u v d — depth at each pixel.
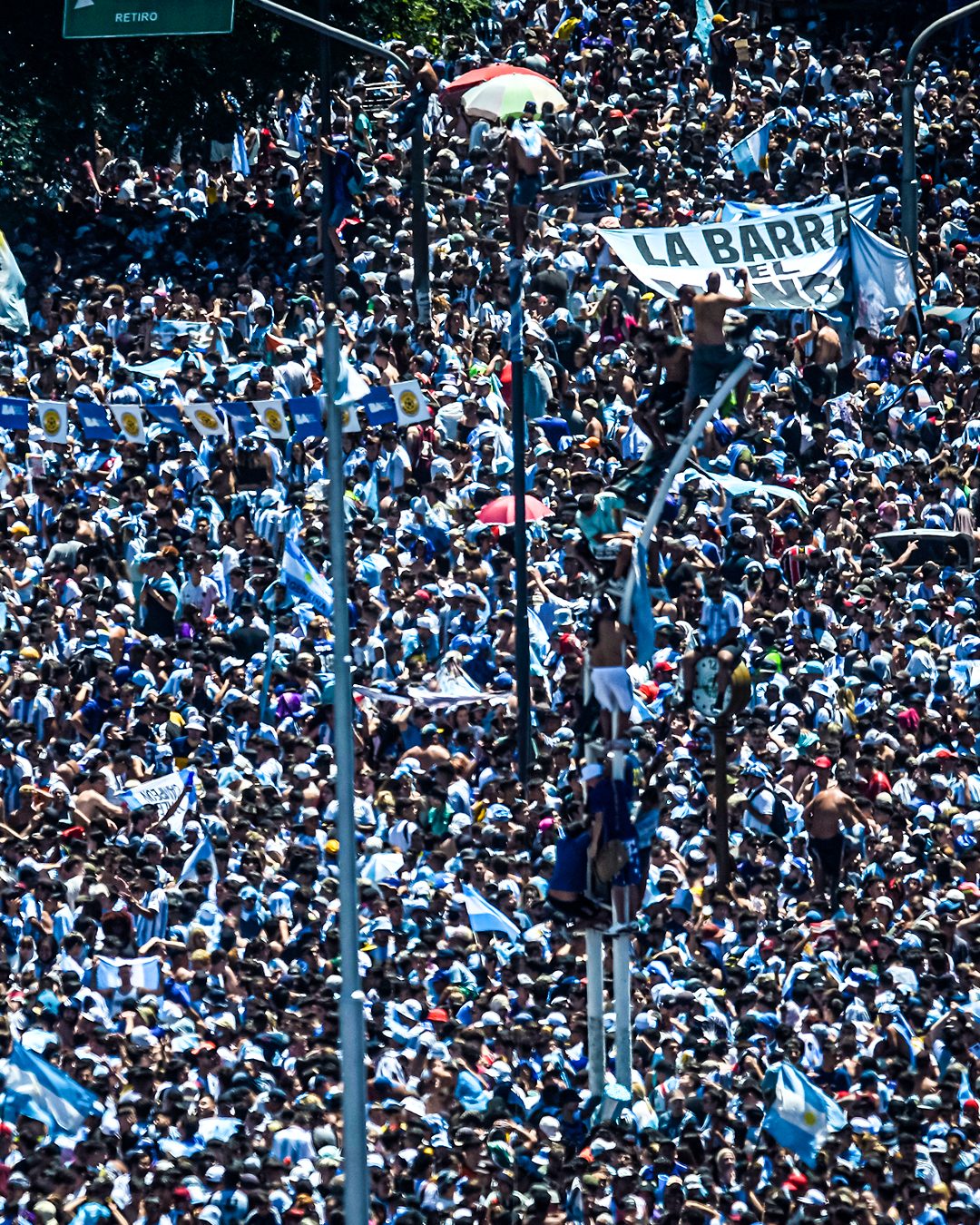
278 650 94.44
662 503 64.31
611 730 63.44
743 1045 71.75
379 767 89.56
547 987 73.12
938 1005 74.81
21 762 85.06
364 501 104.25
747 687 69.44
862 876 83.12
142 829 82.75
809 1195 64.94
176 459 107.00
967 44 162.38
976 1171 66.81
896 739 90.56
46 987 71.69
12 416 107.19
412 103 116.12
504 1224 62.03
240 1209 63.25
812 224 120.06
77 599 99.12
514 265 90.75
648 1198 64.25
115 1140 65.19
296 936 76.06
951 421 114.75
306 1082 67.94
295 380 111.44
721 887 70.81
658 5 150.88
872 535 104.94
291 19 108.50
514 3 155.88
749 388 108.06
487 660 93.75
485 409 107.62
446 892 78.19
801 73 149.00
